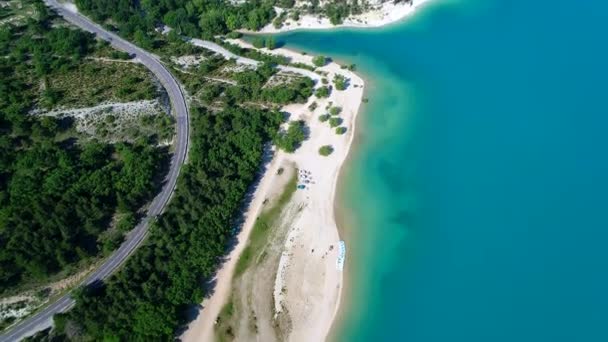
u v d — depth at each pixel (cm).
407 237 16450
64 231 14025
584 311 14725
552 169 18488
